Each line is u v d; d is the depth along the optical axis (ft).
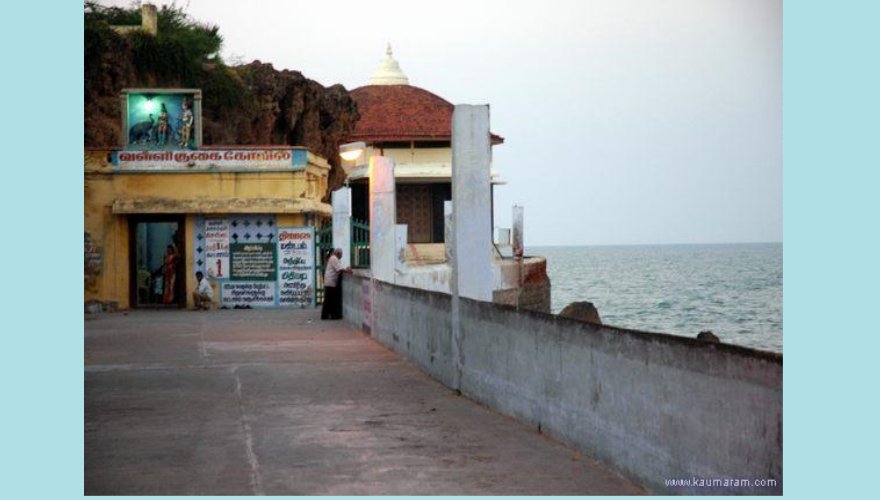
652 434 28.78
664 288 326.24
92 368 59.82
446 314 52.75
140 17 149.59
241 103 149.28
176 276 114.52
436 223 207.21
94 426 41.19
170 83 139.85
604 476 31.40
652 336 28.81
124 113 113.70
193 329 86.17
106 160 113.39
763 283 347.77
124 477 32.12
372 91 222.69
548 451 35.37
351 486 30.68
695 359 26.20
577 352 34.88
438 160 208.74
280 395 49.42
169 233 127.44
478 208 50.78
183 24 158.92
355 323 87.81
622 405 31.01
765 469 23.02
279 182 114.01
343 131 176.65
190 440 38.14
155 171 113.50
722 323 197.98
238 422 41.93
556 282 377.71
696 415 26.12
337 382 53.98
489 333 45.32
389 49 232.73
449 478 31.60
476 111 50.55
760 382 23.29
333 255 96.94
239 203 113.09
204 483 31.22
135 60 136.05
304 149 113.91
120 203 112.16
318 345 72.79
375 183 81.35
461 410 44.78
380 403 46.93
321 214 119.75
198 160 113.60
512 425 40.73
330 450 36.06
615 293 302.45
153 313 107.14
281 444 37.24
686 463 26.63
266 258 114.52
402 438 38.22
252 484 31.04
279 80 158.81
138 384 53.31
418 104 219.00
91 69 127.54
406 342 63.82
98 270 113.39
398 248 102.73
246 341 75.72
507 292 151.02
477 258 50.67
